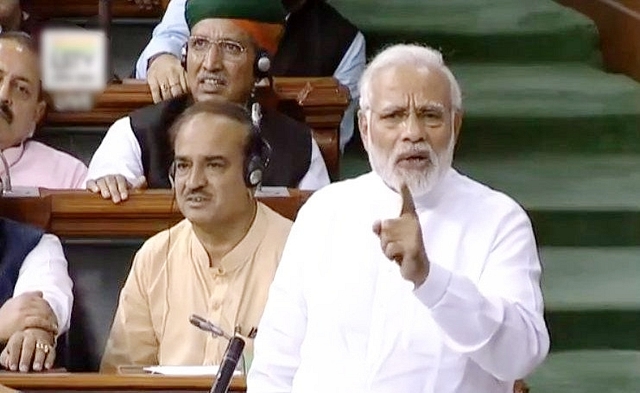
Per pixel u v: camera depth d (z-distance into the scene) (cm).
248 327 1548
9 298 1592
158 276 1570
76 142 2000
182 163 1546
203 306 1555
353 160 2316
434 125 1191
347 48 2297
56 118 1984
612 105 2444
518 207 1237
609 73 2653
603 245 2202
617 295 2033
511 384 1220
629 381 1919
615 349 2017
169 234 1587
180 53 2095
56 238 1644
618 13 2641
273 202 1667
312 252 1241
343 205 1249
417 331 1195
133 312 1567
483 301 1140
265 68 1812
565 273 2103
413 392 1191
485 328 1138
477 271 1208
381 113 1194
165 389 1377
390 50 1210
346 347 1209
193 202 1541
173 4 2125
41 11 2384
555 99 2461
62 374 1400
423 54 1205
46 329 1503
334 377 1204
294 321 1243
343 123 2270
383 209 1235
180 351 1553
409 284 1201
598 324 2012
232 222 1552
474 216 1224
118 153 1838
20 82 1822
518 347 1157
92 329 1681
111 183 1703
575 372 1941
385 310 1202
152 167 1834
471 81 2547
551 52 2683
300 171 1845
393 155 1191
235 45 1791
